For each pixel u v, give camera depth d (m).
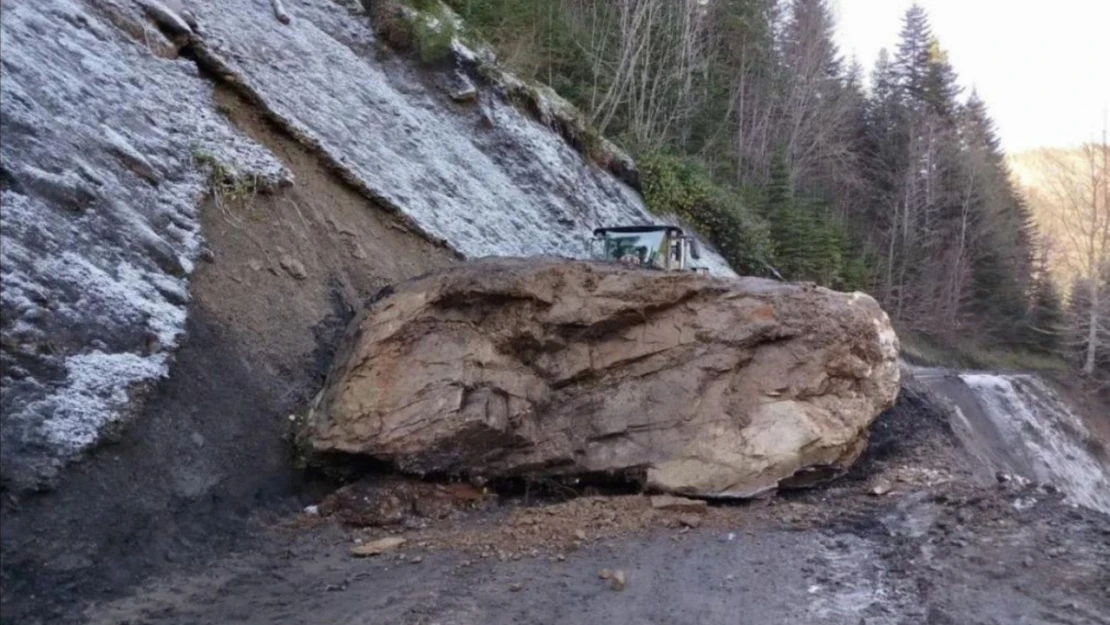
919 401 10.12
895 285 43.25
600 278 8.36
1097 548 6.30
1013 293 52.31
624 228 13.24
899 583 5.79
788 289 8.73
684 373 8.27
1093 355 36.97
